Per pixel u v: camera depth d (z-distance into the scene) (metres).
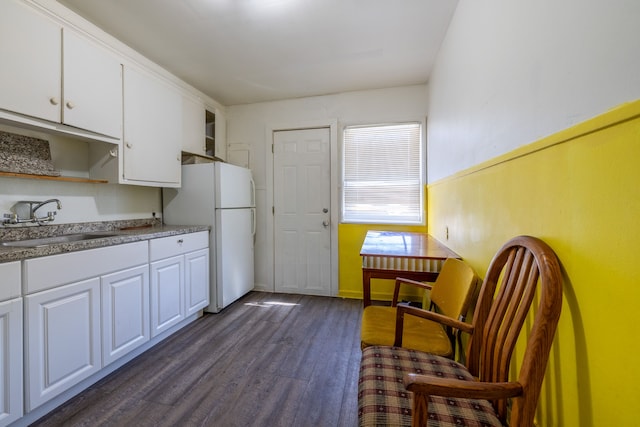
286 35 2.06
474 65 1.46
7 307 1.21
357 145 3.12
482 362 0.98
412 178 2.99
